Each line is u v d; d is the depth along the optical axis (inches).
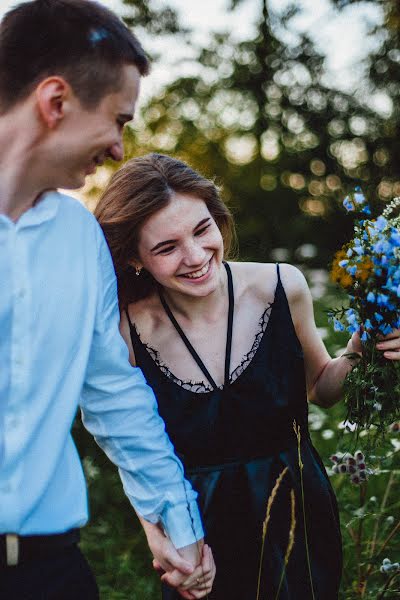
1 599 59.5
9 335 60.4
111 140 62.2
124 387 71.8
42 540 61.6
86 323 65.4
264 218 454.0
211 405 80.7
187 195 76.9
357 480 88.4
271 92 454.0
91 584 64.4
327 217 453.7
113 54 60.1
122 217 76.7
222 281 83.3
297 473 82.0
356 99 452.8
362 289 75.2
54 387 62.4
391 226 75.1
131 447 72.6
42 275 61.7
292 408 82.6
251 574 81.0
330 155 461.1
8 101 60.0
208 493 80.7
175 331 83.1
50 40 59.1
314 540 82.6
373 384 78.4
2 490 59.6
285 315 82.7
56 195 64.2
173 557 73.7
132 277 83.6
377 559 96.0
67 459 64.7
